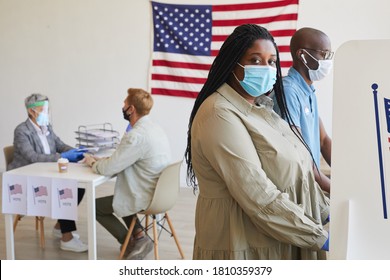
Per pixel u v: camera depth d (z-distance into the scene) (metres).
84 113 5.45
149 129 2.94
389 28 4.27
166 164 3.02
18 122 5.76
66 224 3.28
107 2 5.17
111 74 5.27
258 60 1.39
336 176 0.89
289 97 1.88
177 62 4.98
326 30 4.44
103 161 2.87
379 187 0.87
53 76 5.52
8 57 5.66
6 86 5.73
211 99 1.38
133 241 3.21
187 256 3.22
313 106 2.07
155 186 2.94
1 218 3.94
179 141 5.10
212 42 4.83
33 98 3.32
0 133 5.82
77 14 5.31
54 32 5.43
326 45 2.05
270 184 1.29
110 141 3.58
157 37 5.02
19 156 3.30
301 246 1.32
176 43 4.96
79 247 3.28
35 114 3.33
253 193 1.28
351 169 0.88
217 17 4.77
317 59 2.04
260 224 1.31
